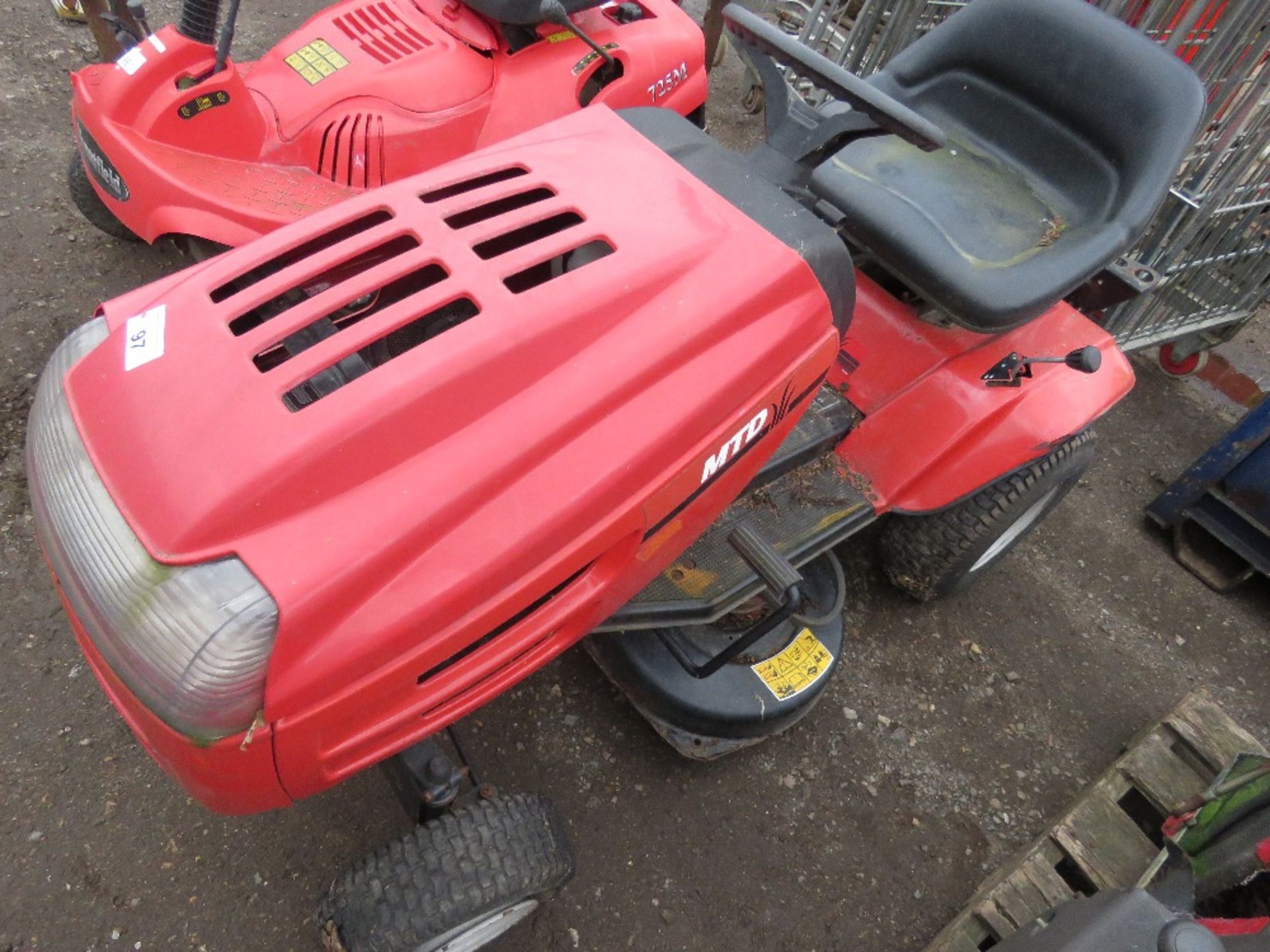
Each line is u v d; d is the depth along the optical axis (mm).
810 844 2131
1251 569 2887
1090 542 3053
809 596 2211
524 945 1849
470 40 2621
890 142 2432
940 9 3242
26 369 2521
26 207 2986
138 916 1735
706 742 2004
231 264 1248
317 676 1034
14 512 2240
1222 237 3074
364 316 1441
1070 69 2244
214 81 2285
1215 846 1932
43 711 1945
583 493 1188
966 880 2146
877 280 2393
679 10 3207
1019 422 2152
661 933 1921
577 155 1492
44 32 3725
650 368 1254
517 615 1227
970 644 2641
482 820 1439
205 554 1005
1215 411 3715
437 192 1408
